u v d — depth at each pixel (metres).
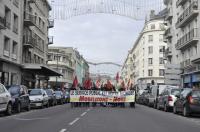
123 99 35.62
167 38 64.50
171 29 61.78
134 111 27.70
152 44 99.00
